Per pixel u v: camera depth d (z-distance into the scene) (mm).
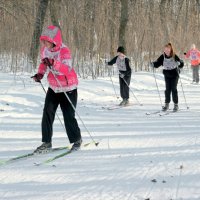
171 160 6871
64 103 7508
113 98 15555
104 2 22312
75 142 7637
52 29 7090
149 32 23891
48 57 7211
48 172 6215
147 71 23094
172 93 12648
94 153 7383
